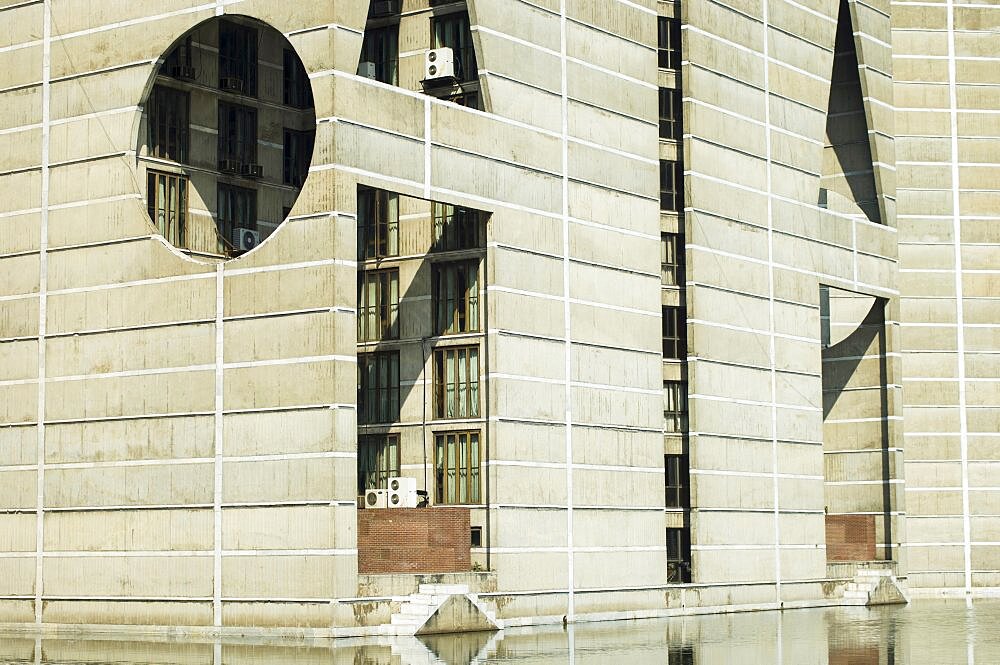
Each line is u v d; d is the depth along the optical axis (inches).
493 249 2212.1
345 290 1999.3
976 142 3316.9
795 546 2743.6
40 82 2271.2
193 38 2379.4
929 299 3265.3
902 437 3070.9
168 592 2084.2
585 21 2407.7
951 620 2386.8
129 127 2185.0
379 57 2471.7
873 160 3125.0
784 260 2792.8
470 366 2308.1
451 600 2053.4
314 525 1971.0
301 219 2020.2
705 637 2007.9
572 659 1674.5
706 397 2586.1
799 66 2876.5
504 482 2193.7
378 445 2380.7
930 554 3218.5
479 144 2202.3
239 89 2434.8
